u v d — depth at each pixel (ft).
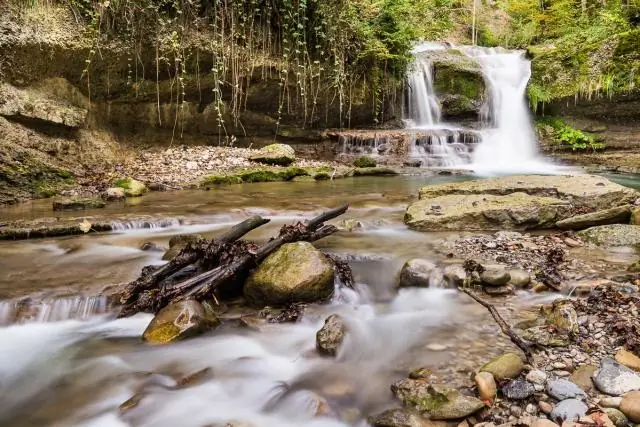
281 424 9.18
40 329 12.64
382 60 46.62
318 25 40.37
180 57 34.45
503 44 73.10
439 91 52.16
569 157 44.62
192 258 14.46
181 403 9.87
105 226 20.27
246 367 11.02
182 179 32.24
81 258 16.80
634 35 43.45
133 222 20.79
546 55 50.62
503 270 14.48
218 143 40.68
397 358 10.91
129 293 13.48
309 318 12.97
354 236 19.63
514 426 8.13
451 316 12.82
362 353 11.35
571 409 8.32
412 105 50.78
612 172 38.32
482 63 55.36
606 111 46.39
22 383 10.57
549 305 12.57
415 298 14.37
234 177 33.53
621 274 14.64
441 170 38.29
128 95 34.83
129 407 9.69
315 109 43.73
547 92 48.75
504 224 20.34
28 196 26.76
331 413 9.28
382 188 31.55
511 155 46.50
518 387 9.08
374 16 47.85
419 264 15.17
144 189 29.22
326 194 29.07
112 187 28.58
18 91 28.84
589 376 9.45
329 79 42.73
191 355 11.45
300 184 33.55
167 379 10.59
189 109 38.09
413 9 58.65
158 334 11.93
